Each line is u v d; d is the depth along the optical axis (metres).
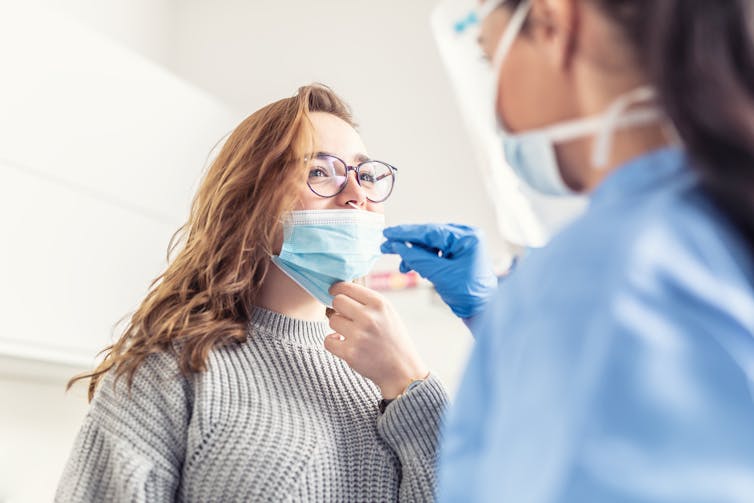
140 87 2.86
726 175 0.53
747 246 0.58
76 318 2.54
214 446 1.19
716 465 0.49
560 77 0.62
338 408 1.31
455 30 0.71
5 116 2.42
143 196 2.81
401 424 1.26
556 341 0.54
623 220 0.57
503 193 0.75
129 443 1.17
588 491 0.49
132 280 2.74
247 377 1.26
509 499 0.52
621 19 0.58
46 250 2.48
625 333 0.51
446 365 2.96
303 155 1.35
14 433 2.79
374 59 3.45
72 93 2.62
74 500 1.15
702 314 0.52
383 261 3.07
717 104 0.52
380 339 1.30
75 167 2.60
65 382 2.91
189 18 3.78
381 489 1.27
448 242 1.41
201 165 3.06
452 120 3.26
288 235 1.35
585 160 0.64
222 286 1.31
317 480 1.21
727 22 0.53
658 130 0.60
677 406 0.50
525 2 0.64
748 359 0.51
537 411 0.53
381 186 1.46
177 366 1.24
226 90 3.65
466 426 0.62
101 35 2.76
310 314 1.41
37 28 2.55
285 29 3.63
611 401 0.50
